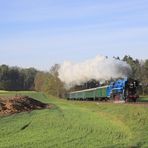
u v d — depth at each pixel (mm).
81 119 48781
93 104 73875
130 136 34406
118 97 76812
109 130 38281
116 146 29438
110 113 53781
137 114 47312
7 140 33125
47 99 119312
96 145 29984
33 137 34500
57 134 36062
